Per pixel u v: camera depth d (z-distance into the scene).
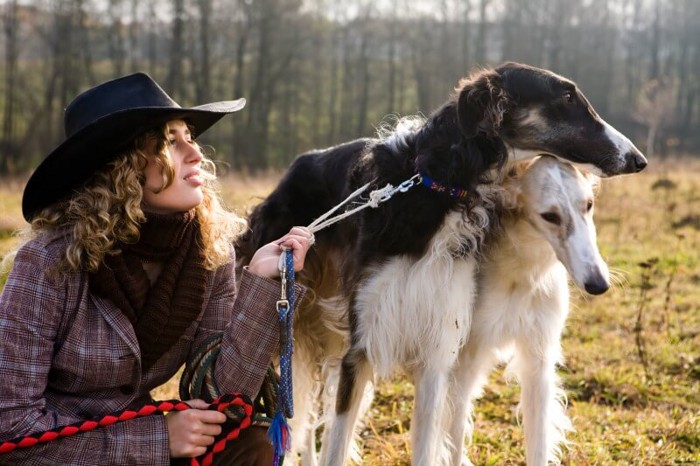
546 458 3.62
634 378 5.48
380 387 5.31
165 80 46.28
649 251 9.92
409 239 3.44
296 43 46.56
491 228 3.52
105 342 2.43
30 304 2.37
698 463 4.10
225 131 45.06
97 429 2.38
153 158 2.49
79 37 43.94
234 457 2.58
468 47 52.06
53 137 42.41
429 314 3.42
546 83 3.46
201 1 44.72
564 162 3.46
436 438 3.53
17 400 2.32
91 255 2.39
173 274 2.53
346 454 3.57
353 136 47.28
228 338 2.63
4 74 46.50
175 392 5.04
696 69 62.50
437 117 3.58
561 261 3.40
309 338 4.35
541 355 3.66
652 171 22.69
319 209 4.25
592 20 56.06
